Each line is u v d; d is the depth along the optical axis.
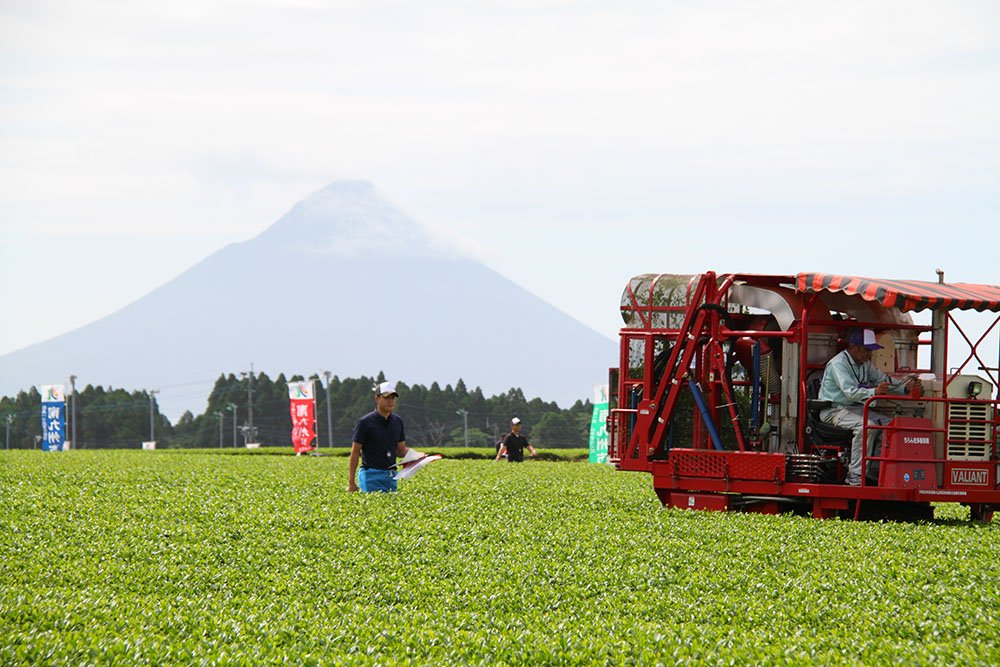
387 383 21.08
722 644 10.62
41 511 18.34
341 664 9.70
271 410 126.69
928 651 10.24
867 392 18.53
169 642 10.29
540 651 10.29
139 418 125.00
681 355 20.86
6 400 131.12
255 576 13.61
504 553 15.02
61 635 10.23
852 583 13.10
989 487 18.45
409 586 13.16
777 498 20.34
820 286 18.95
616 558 14.66
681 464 20.20
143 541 15.53
